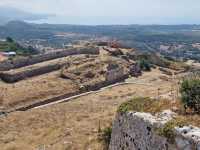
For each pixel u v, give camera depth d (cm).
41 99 5353
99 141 3116
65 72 6366
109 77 6256
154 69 7700
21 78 6188
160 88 5331
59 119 4328
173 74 7256
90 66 6662
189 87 1903
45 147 3306
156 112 1917
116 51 8056
